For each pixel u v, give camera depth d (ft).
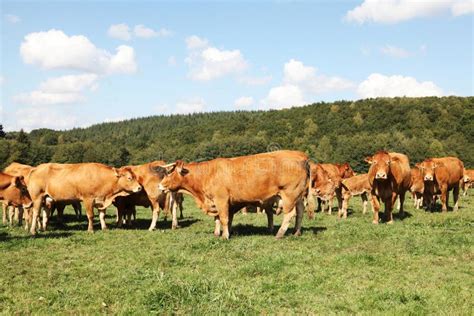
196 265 33.06
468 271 30.48
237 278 29.50
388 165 52.65
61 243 42.73
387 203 55.31
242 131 457.68
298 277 29.63
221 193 43.98
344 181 67.26
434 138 341.62
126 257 36.35
